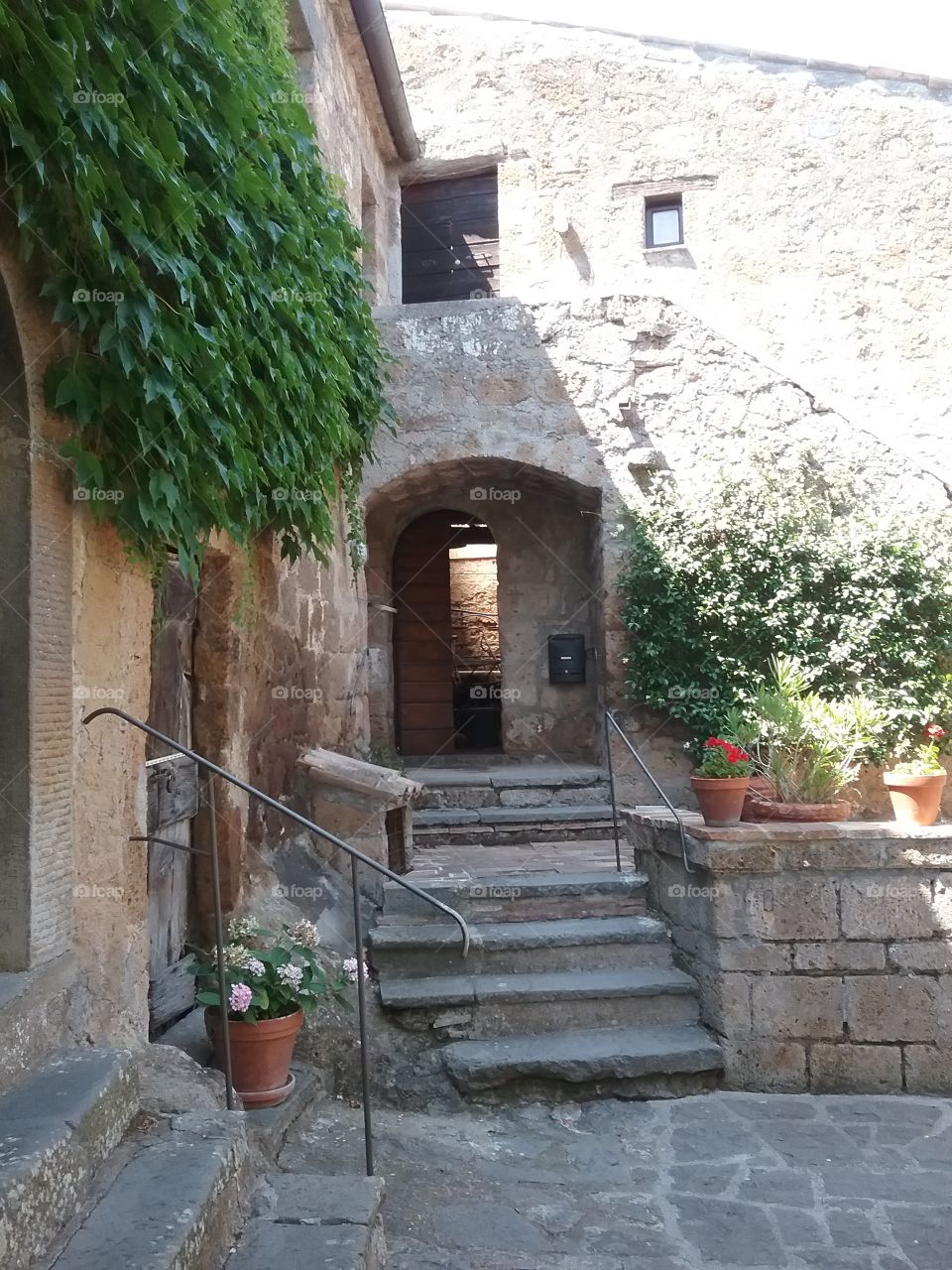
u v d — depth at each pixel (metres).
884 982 4.49
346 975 3.99
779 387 7.49
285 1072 3.66
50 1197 2.06
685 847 4.75
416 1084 4.30
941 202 9.14
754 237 9.30
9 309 2.60
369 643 8.93
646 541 7.30
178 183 2.82
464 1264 3.01
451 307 7.73
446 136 9.74
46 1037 2.65
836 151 9.27
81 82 2.47
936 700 6.84
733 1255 3.11
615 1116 4.18
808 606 7.02
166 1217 2.14
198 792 4.38
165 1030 4.00
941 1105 4.30
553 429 7.59
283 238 4.11
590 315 7.64
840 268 9.20
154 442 2.87
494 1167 3.71
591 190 9.54
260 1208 2.59
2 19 2.11
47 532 2.75
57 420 2.80
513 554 9.08
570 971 4.87
